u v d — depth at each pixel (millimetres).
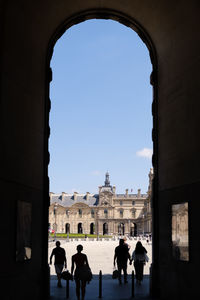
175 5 13664
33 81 14203
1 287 10195
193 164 12016
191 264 11711
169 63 14984
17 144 12102
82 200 171750
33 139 14062
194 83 12211
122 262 18453
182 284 12398
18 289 11586
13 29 11828
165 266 14430
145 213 154875
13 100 11805
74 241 88812
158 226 15727
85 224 165000
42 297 14469
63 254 17359
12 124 11641
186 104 12906
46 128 15836
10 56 11555
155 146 16422
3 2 10805
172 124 14344
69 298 14719
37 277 14008
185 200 12586
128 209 162750
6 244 10750
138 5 15812
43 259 14836
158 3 14641
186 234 12156
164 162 15195
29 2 12875
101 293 15367
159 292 15086
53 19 15820
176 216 13281
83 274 12695
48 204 15484
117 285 18031
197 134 11781
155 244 15664
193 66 12344
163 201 15125
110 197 163875
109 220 162000
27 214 12680
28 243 12734
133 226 170750
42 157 15375
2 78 10836
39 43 15055
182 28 13422
